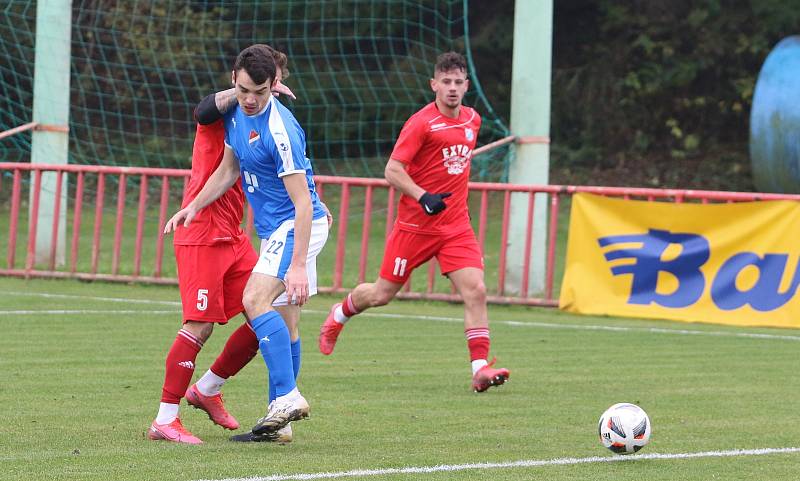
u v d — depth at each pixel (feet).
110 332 104.42
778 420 68.95
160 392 75.31
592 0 310.65
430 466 54.54
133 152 275.80
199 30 274.16
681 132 304.91
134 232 237.86
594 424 67.05
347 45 298.76
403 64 298.76
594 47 316.19
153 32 271.49
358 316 123.95
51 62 159.63
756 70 303.89
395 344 103.45
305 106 299.99
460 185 84.89
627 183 302.04
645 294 128.67
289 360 59.16
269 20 286.46
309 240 58.85
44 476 51.26
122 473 51.93
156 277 147.02
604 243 130.52
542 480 51.93
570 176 307.37
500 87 311.27
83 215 253.65
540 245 145.07
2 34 258.57
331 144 303.07
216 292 61.16
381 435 62.85
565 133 318.65
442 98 83.25
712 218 126.11
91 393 74.54
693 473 54.03
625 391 79.71
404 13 268.82
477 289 81.92
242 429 64.64
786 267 123.03
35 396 73.10
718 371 89.97
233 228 62.49
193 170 62.28
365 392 77.77
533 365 92.22
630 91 307.58
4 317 112.68
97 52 273.13
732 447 60.59
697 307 125.90
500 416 69.41
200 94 282.97
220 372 62.90
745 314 123.85
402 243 85.10
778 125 240.73
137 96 280.31
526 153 146.20
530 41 146.00
